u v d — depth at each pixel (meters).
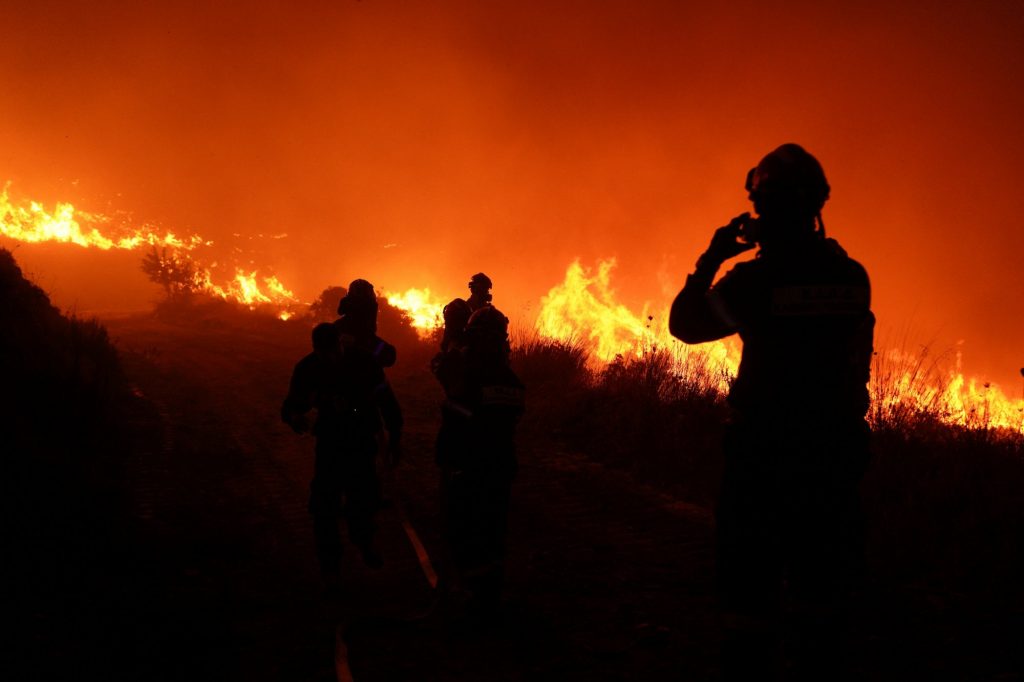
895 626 4.29
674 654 4.18
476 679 3.99
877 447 7.07
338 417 5.52
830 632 2.87
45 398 9.08
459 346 5.03
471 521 4.73
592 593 5.13
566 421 10.39
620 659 4.15
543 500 7.56
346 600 5.28
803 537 2.83
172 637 4.44
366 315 5.89
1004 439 7.70
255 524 7.11
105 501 7.05
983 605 4.49
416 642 4.46
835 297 2.79
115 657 4.14
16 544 5.43
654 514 6.92
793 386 2.79
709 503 7.16
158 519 7.00
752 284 2.81
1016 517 5.48
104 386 11.04
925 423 8.04
